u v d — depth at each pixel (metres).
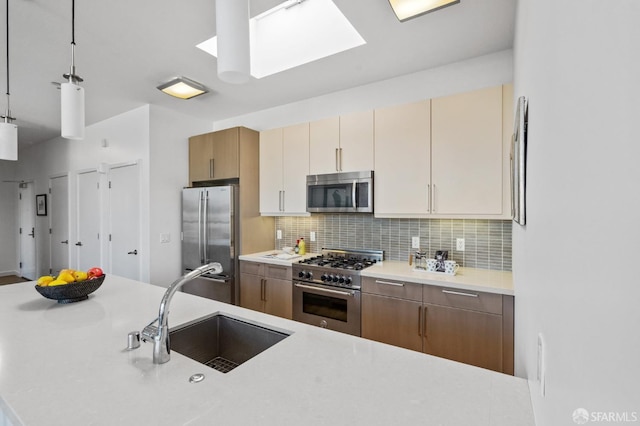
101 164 3.88
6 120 1.84
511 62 2.35
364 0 1.79
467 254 2.58
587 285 0.34
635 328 0.22
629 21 0.23
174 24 1.98
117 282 2.21
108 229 3.92
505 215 2.13
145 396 0.86
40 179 5.30
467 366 1.02
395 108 2.56
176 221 3.65
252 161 3.43
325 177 2.91
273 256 3.19
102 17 1.90
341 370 1.00
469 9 1.87
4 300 1.78
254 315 1.52
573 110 0.41
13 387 0.91
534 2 0.81
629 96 0.23
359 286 2.47
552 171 0.55
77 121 1.39
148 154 3.42
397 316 2.29
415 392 0.87
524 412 0.78
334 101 3.16
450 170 2.32
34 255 5.54
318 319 2.70
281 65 2.69
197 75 2.73
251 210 3.41
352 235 3.17
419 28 2.07
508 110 2.12
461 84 2.53
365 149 2.71
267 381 0.94
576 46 0.39
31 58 2.38
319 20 2.47
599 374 0.30
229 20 0.93
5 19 1.89
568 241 0.43
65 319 1.47
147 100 3.32
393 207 2.56
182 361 1.07
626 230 0.24
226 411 0.80
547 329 0.58
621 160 0.25
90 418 0.77
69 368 1.02
